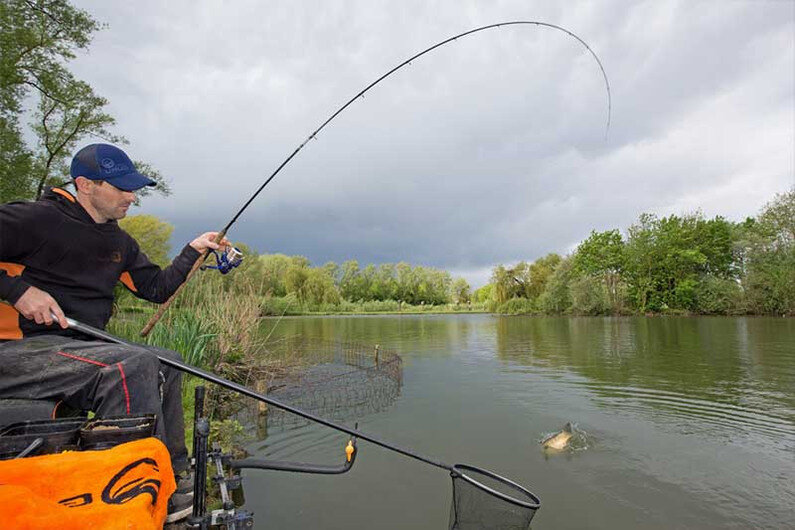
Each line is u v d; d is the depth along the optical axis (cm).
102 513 128
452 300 8888
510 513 259
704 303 4356
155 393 210
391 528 482
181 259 299
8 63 1512
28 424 166
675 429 805
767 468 636
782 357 1584
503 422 855
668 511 525
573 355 1719
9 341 210
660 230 4738
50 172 1767
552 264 5753
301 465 238
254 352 1278
